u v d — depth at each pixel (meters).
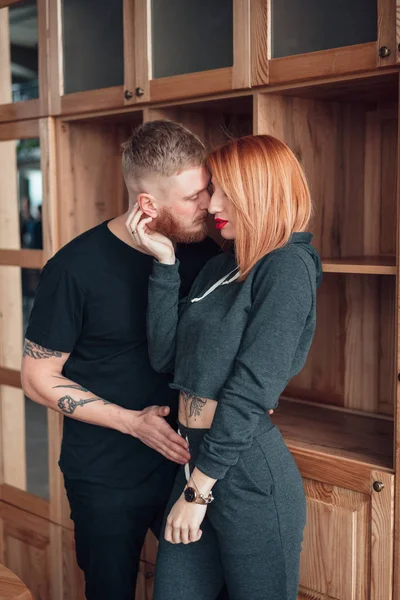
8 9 2.57
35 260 2.64
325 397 2.42
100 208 2.67
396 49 1.66
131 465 1.98
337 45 1.78
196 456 1.67
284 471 1.65
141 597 2.43
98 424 1.90
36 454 3.78
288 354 1.52
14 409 2.92
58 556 2.68
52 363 1.90
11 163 2.88
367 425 2.19
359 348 2.32
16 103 2.62
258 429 1.63
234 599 1.67
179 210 1.79
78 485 1.99
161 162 1.75
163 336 1.78
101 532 1.98
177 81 2.10
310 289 1.57
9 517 2.88
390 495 1.78
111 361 1.95
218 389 1.61
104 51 2.32
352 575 1.88
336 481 1.89
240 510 1.59
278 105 2.02
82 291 1.88
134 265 1.92
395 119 2.17
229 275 1.70
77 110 2.42
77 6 2.39
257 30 1.91
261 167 1.59
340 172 2.21
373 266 1.78
